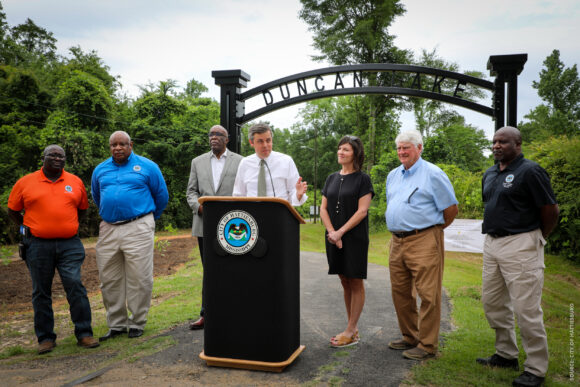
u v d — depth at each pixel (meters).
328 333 4.40
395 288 3.88
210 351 3.31
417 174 3.81
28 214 4.18
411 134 3.83
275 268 3.18
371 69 6.68
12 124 30.16
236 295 3.24
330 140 68.00
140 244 4.41
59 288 7.88
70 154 27.25
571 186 11.02
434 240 3.67
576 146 11.18
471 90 31.50
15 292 7.61
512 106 6.01
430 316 3.63
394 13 30.42
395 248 3.88
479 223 7.86
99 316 5.49
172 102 35.94
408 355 3.58
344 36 30.11
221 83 6.80
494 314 3.53
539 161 12.02
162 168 33.88
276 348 3.19
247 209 3.21
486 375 3.27
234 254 3.24
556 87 51.22
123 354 3.73
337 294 6.52
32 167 29.80
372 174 29.98
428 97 6.52
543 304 6.75
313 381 3.04
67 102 29.06
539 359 3.18
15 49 42.31
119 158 4.49
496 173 3.56
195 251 14.19
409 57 30.75
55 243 4.20
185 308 5.60
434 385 3.04
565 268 10.30
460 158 28.78
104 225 4.47
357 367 3.35
